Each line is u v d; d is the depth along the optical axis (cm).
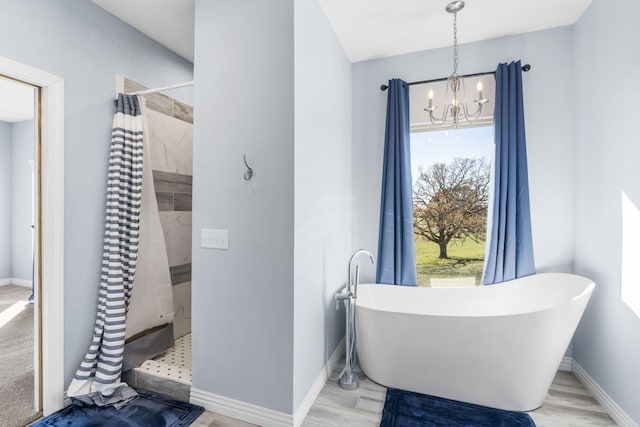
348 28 230
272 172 166
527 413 178
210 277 179
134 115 211
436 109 262
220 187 177
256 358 169
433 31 236
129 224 209
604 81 191
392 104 260
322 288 206
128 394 187
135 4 202
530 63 238
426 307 250
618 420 171
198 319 182
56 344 180
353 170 283
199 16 183
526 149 236
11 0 160
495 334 177
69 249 187
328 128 219
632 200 165
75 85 189
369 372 214
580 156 219
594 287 190
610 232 184
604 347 188
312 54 188
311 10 187
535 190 237
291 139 162
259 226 168
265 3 168
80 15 192
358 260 282
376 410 181
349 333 212
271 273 166
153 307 221
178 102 264
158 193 244
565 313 173
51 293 179
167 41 246
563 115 230
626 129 170
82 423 166
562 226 231
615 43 179
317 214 197
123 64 219
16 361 232
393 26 229
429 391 195
